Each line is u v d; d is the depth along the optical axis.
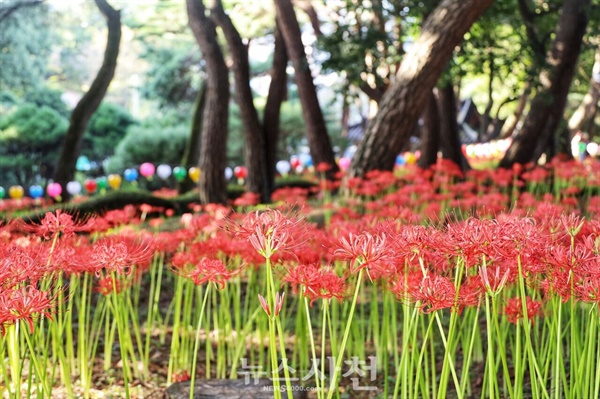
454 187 8.23
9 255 2.89
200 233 4.93
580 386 3.08
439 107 14.71
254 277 5.46
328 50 11.45
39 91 26.62
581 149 19.14
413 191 7.47
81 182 24.73
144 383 4.75
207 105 12.64
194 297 6.99
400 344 5.54
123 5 20.53
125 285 4.66
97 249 3.04
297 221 2.49
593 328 2.95
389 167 9.32
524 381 4.55
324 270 3.08
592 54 18.70
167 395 4.47
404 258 2.85
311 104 13.21
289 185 17.17
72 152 13.16
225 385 4.47
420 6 10.98
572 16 11.86
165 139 22.81
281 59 14.33
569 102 28.84
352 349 5.36
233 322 6.16
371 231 3.39
